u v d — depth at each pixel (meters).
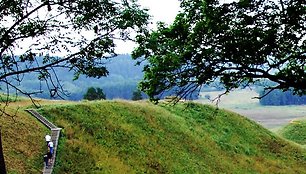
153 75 9.70
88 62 10.98
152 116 52.09
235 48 8.98
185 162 44.16
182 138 50.06
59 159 33.97
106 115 46.50
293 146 61.50
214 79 9.49
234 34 9.08
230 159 51.25
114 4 11.03
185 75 9.55
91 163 35.53
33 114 41.00
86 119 43.53
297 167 56.00
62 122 40.91
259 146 59.16
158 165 40.66
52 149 33.66
